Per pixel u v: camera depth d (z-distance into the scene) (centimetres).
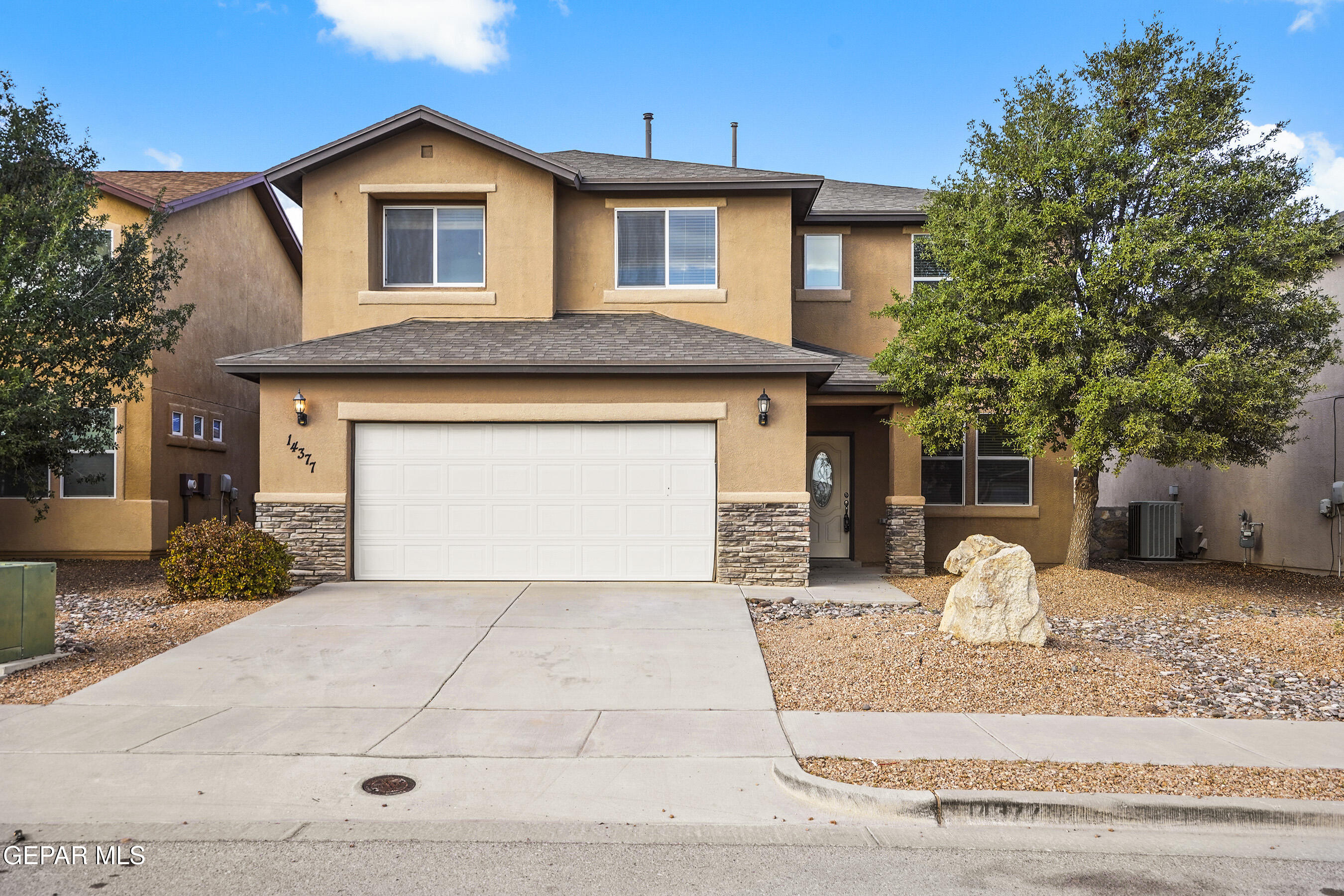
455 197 1402
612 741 614
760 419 1222
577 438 1240
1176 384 1028
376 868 430
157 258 1341
